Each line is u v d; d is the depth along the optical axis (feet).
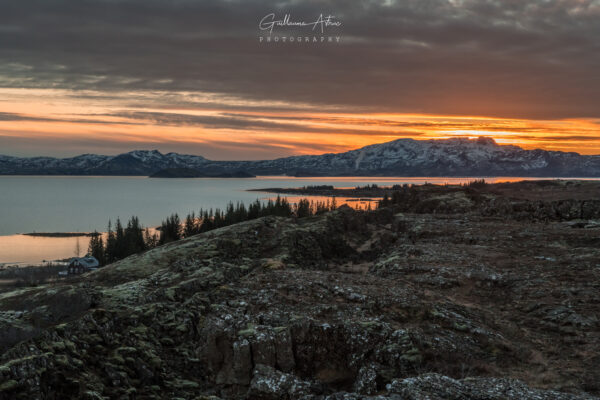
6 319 86.74
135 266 232.94
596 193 409.69
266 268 153.48
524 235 206.28
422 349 79.77
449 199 378.94
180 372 85.35
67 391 68.44
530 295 122.42
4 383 61.82
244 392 76.95
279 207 584.81
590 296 114.93
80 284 125.39
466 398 58.75
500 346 86.38
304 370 81.51
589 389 67.87
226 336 83.61
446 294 130.21
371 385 71.46
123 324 92.12
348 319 90.68
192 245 256.73
